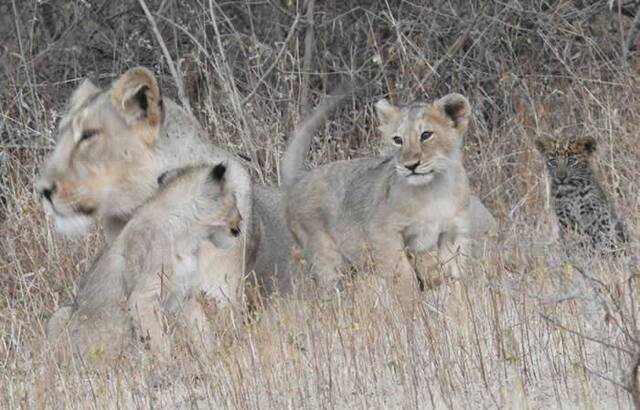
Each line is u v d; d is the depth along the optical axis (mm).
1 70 18844
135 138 12258
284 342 11797
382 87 19078
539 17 18594
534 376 10758
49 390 11523
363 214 14297
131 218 12406
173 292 12305
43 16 19516
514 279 12852
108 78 19672
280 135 17422
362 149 17938
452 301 12367
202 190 12250
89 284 12703
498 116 18531
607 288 10656
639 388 9883
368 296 12820
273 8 19516
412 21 18641
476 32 18750
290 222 14281
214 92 18469
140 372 11680
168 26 19391
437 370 10789
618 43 19078
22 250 15805
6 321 13969
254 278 13039
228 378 11289
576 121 17938
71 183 12234
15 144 17625
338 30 19656
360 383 10945
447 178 13961
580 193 14094
